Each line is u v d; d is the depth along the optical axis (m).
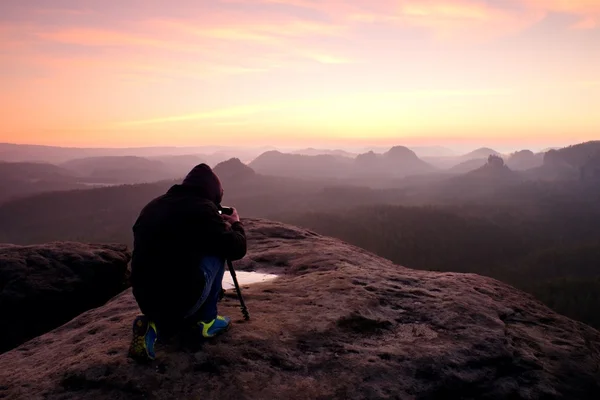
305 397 3.27
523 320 5.24
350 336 4.26
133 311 5.30
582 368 4.32
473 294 5.65
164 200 3.41
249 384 3.29
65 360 3.77
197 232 3.27
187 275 3.26
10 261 8.73
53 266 8.95
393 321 4.72
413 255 199.50
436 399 3.62
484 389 3.83
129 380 3.16
